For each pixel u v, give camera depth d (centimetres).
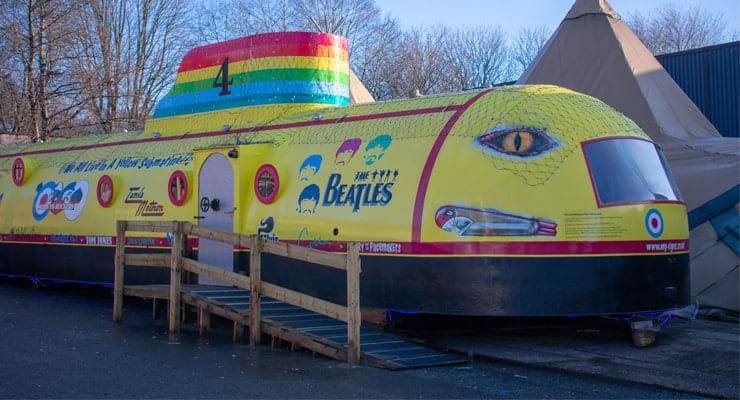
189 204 1290
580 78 1448
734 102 1772
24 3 2819
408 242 973
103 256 1440
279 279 1131
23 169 1675
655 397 717
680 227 974
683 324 1116
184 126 1425
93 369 809
